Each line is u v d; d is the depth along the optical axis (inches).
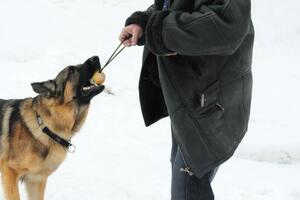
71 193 177.5
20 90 279.9
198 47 88.1
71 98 153.5
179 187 111.0
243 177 193.5
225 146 102.3
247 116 107.0
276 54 392.2
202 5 91.0
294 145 219.6
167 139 233.6
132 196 175.8
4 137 155.8
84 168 197.6
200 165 101.6
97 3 467.2
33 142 152.3
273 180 190.7
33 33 384.8
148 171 196.9
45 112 151.5
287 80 325.7
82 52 361.7
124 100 281.7
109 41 394.9
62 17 427.5
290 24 437.1
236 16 86.9
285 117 263.9
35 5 437.4
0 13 409.4
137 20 101.2
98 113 260.8
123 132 240.1
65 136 155.3
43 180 161.3
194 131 100.0
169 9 97.6
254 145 221.3
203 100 98.1
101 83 151.7
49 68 319.0
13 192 155.7
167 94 100.9
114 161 205.3
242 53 100.0
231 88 100.0
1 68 314.2
